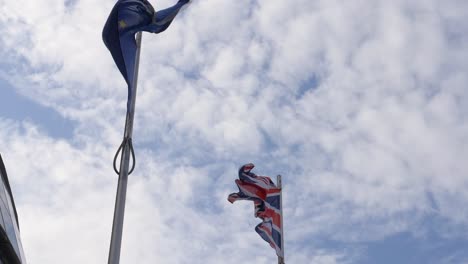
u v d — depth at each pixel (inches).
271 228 1095.6
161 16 663.1
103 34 633.0
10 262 967.0
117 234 496.4
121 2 644.7
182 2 685.3
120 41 628.7
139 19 646.5
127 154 542.0
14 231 1043.9
